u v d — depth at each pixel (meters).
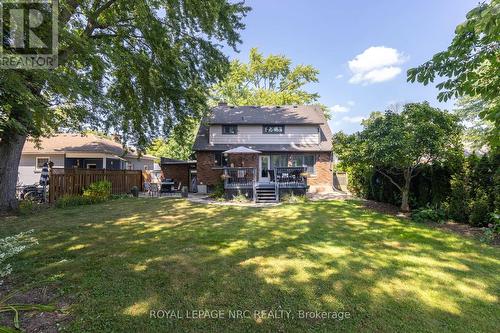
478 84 3.81
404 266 4.47
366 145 9.30
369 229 7.05
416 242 5.90
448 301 3.36
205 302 3.24
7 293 3.34
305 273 4.11
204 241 5.75
